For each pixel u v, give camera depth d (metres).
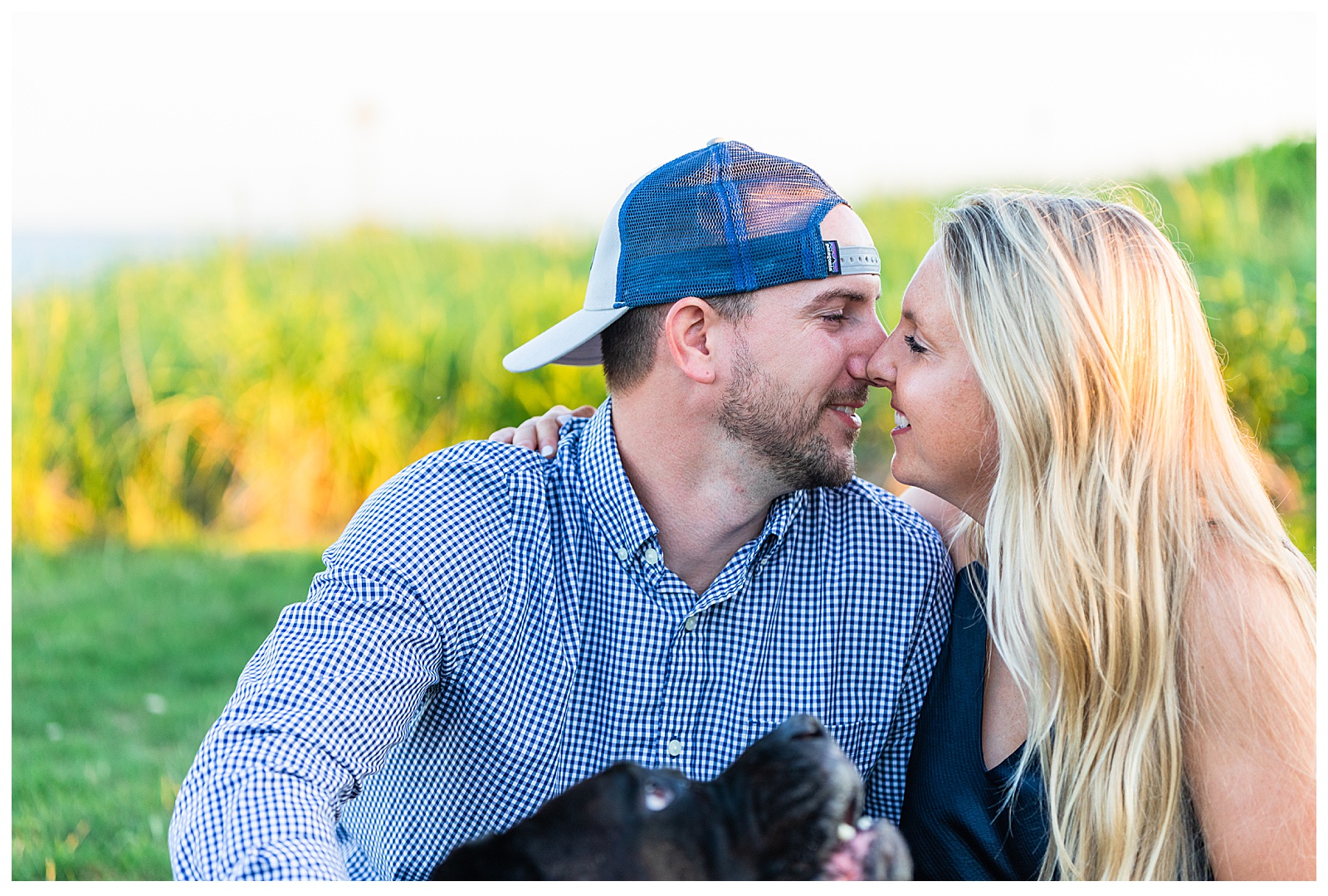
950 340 1.91
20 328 5.94
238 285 6.16
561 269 6.16
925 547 2.00
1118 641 1.81
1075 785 1.80
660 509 1.90
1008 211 1.91
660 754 1.87
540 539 1.86
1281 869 1.71
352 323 5.95
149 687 4.18
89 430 5.86
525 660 1.83
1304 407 4.43
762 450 1.84
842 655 1.96
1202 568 1.80
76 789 3.41
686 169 1.89
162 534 5.77
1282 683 1.72
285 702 1.63
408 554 1.75
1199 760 1.78
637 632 1.86
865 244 1.88
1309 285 4.68
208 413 5.90
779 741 1.41
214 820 1.48
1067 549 1.82
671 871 1.36
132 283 6.23
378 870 1.98
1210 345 1.92
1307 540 4.17
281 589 5.08
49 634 4.60
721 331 1.82
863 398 1.92
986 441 1.93
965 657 1.96
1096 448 1.82
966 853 1.90
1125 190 2.42
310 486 5.84
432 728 1.87
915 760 2.00
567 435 2.06
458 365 5.84
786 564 1.93
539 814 1.42
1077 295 1.82
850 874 1.34
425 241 6.41
